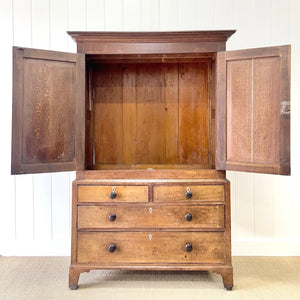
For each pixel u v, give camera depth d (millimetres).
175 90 1818
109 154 1822
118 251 1485
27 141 1438
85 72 1606
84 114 1542
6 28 1966
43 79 1465
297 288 1511
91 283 1566
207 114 1778
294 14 1958
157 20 1997
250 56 1444
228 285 1471
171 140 1820
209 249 1479
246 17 1970
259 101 1435
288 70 1373
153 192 1484
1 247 1975
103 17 1998
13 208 1977
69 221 2002
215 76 1621
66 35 1992
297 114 1960
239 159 1486
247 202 1989
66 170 1516
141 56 1616
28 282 1578
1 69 1959
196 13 1987
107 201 1489
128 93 1828
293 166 1974
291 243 1966
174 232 1482
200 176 1533
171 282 1579
